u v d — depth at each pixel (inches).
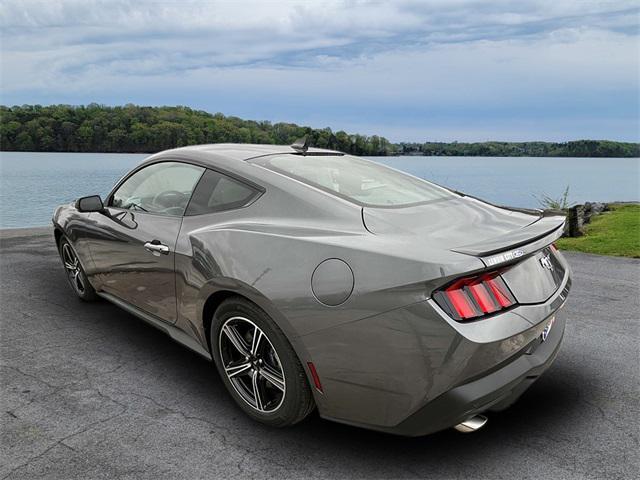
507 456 94.5
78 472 88.0
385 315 81.7
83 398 114.4
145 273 129.1
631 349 144.5
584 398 116.6
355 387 87.0
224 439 99.3
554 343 102.7
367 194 110.0
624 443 98.7
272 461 92.7
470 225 98.0
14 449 94.4
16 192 1047.0
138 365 132.0
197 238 109.4
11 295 188.4
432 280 78.2
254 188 110.7
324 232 95.1
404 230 92.5
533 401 115.3
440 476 88.8
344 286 85.3
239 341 104.8
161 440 98.6
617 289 205.0
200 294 108.3
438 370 79.4
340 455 94.8
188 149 131.7
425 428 84.4
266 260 95.1
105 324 160.2
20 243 292.0
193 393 117.6
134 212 137.3
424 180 132.7
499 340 80.1
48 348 141.7
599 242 315.3
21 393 116.1
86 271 162.7
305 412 98.1
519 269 90.0
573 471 90.0
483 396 81.5
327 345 87.5
